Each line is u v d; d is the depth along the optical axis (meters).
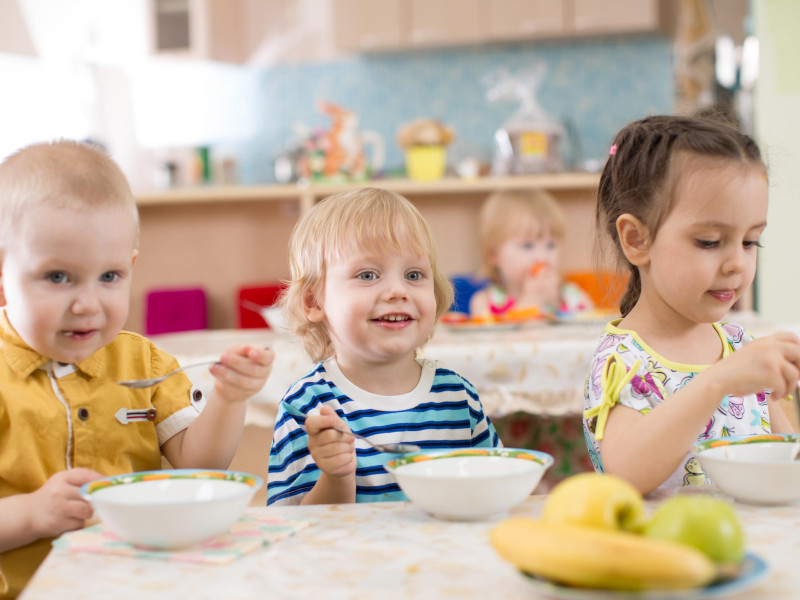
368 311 1.08
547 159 3.53
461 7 3.58
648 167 1.00
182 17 3.72
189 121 4.00
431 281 1.12
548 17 3.53
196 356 1.68
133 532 0.63
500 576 0.57
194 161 3.73
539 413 1.65
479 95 3.84
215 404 0.91
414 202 3.79
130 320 3.97
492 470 0.78
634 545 0.47
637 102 3.72
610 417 0.96
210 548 0.64
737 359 0.79
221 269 3.92
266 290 3.63
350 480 0.94
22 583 0.87
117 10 3.98
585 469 2.02
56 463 0.91
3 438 0.90
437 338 1.84
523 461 0.78
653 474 0.81
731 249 0.95
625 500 0.55
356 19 3.67
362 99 3.93
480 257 3.77
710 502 0.53
